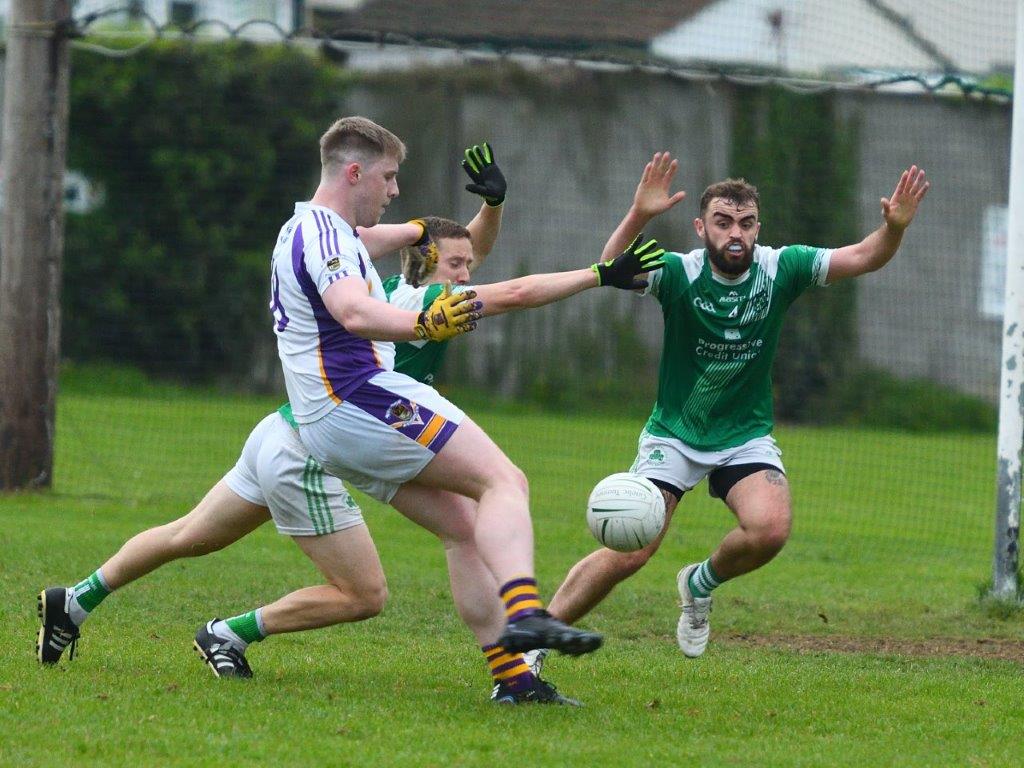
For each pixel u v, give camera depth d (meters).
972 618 28.88
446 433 17.91
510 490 17.73
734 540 22.27
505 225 80.00
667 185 22.45
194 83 80.56
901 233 22.05
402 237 21.38
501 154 80.06
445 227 21.78
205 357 81.56
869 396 80.44
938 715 19.42
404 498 19.14
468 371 80.19
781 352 80.31
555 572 34.09
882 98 80.88
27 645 21.62
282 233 18.73
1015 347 29.39
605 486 20.62
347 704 18.42
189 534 19.94
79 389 77.75
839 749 17.09
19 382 42.59
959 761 16.73
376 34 48.06
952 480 59.41
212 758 15.45
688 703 19.72
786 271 22.56
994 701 20.55
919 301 81.44
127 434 60.88
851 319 80.62
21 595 26.02
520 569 17.12
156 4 80.75
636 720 18.38
